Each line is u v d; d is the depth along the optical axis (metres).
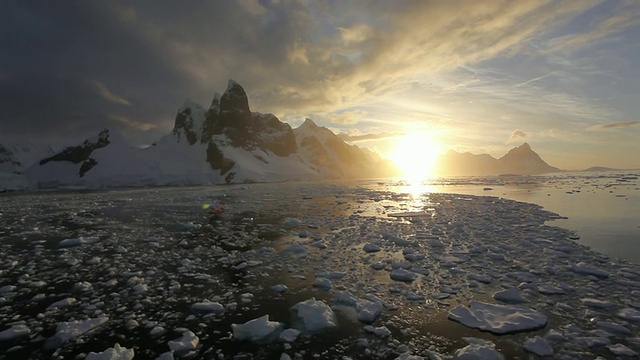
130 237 13.45
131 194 43.47
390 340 5.29
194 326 5.84
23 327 5.75
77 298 7.18
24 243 12.62
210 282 8.07
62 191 62.19
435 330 5.61
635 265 8.73
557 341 5.18
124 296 7.22
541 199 25.98
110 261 9.98
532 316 5.85
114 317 6.22
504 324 5.61
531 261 9.35
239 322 6.00
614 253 9.86
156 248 11.54
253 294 7.29
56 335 5.39
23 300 7.12
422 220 16.41
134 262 9.85
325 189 48.81
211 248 11.48
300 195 36.72
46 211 23.44
